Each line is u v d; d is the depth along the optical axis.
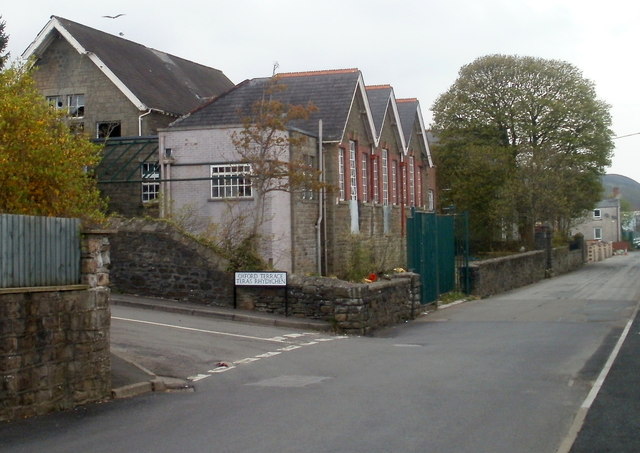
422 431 9.23
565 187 52.62
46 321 10.68
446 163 58.84
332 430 9.34
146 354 15.07
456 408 10.57
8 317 10.10
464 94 57.81
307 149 30.06
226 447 8.61
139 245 22.62
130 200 31.11
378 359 15.51
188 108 38.75
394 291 23.02
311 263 29.97
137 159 31.00
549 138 56.38
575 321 23.02
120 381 12.38
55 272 10.96
